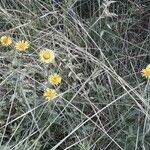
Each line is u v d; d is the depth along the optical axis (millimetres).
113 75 678
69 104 643
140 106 594
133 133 605
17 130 601
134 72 685
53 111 620
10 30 715
